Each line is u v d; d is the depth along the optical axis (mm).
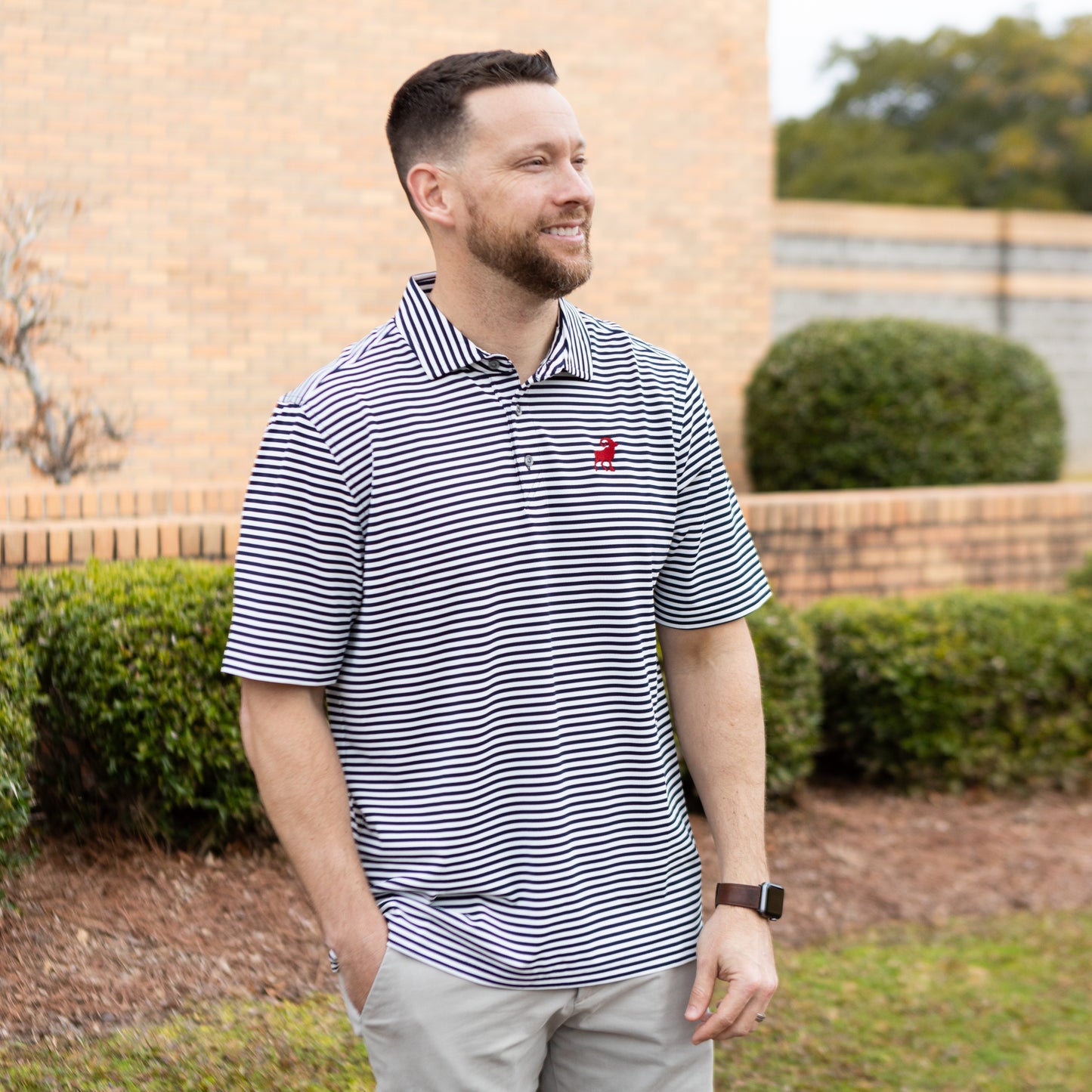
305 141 7203
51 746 4047
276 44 7102
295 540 1730
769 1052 3418
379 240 7398
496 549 1741
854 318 8945
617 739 1788
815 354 7621
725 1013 1807
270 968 3484
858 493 6516
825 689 5359
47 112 6688
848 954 4027
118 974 3357
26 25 6621
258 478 1755
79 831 4047
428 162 1801
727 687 1978
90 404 6758
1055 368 11766
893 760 5371
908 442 7383
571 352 1828
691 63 8203
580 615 1774
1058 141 24797
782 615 4898
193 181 6996
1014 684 5309
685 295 8320
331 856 1748
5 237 6500
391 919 1745
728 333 8469
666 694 2055
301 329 7273
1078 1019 3680
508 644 1738
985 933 4230
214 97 7004
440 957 1719
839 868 4598
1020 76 25594
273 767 1755
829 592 6055
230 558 4852
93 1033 3086
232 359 7141
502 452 1765
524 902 1728
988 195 24844
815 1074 3318
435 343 1782
